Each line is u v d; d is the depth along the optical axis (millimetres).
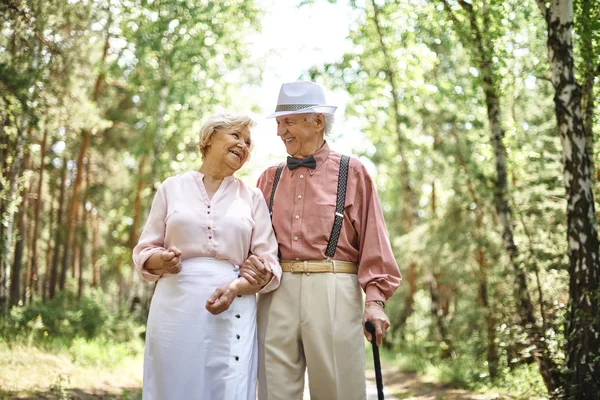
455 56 12422
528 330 8352
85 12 12172
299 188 3721
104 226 29016
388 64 13430
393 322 23078
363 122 17469
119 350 12844
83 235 22266
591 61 7594
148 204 16188
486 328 13055
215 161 3646
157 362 3486
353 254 3711
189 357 3447
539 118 10977
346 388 3590
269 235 3650
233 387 3451
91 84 15422
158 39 13305
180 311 3471
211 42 14117
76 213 21688
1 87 8883
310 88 3756
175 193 3613
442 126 15406
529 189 9789
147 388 3504
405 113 16422
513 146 10359
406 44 11992
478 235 13211
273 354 3623
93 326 14383
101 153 22359
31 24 9281
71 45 12164
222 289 3422
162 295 3529
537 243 9156
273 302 3656
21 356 9242
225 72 16203
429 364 15438
